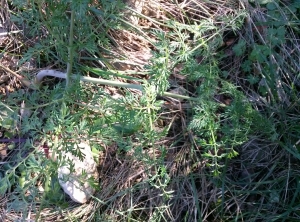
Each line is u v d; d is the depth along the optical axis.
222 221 2.24
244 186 2.28
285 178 2.25
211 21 2.24
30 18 2.22
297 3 2.42
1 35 2.55
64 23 2.11
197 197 2.24
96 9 2.33
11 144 2.44
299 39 2.39
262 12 2.43
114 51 2.49
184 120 2.40
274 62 2.36
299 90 2.37
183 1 2.55
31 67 2.51
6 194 2.37
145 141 2.18
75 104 2.33
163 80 2.03
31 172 2.13
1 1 2.53
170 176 2.32
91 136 2.05
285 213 2.17
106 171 2.39
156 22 2.46
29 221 2.30
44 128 1.99
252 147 2.32
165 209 2.20
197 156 2.36
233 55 2.45
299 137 2.24
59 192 2.35
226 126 2.13
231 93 2.15
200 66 2.10
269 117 2.30
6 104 2.18
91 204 2.33
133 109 2.07
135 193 2.33
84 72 2.48
